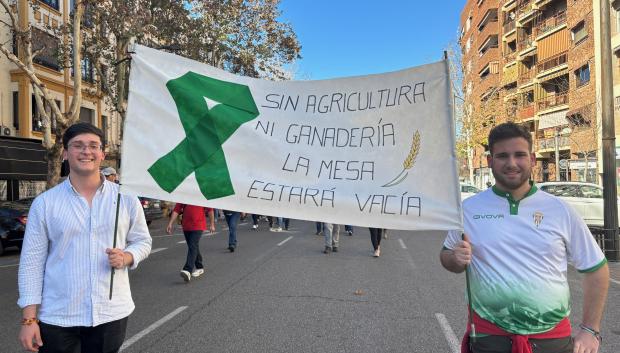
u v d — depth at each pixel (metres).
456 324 5.58
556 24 35.69
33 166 19.83
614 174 10.53
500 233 2.47
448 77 3.09
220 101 3.51
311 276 8.50
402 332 5.28
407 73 3.22
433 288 7.53
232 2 22.06
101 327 2.76
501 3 45.28
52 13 25.55
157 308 6.30
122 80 20.98
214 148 3.45
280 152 3.41
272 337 5.10
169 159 3.42
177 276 8.56
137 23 19.14
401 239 14.29
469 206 2.65
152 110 3.49
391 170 3.19
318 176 3.32
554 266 2.40
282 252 11.55
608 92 10.48
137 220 3.03
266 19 24.52
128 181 3.38
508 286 2.40
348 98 3.37
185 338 5.07
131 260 2.84
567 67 33.16
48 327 2.67
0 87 24.42
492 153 2.55
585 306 2.42
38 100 15.92
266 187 3.37
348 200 3.21
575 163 27.91
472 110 42.25
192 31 21.56
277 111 3.48
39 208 2.73
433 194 3.04
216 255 11.16
